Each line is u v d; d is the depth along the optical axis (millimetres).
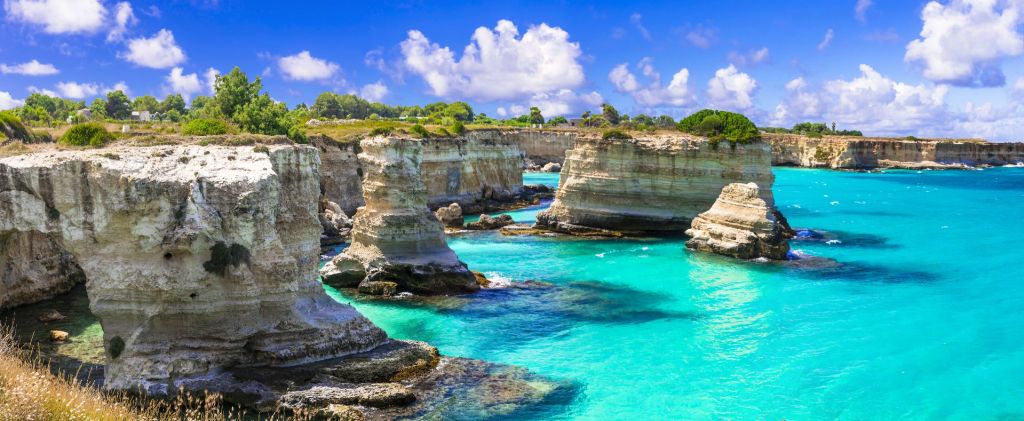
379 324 30641
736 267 43062
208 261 21484
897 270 41969
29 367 17891
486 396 22172
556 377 24391
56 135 47438
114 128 55625
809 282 38906
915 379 24531
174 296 21078
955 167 158000
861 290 36969
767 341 28625
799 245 51344
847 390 23594
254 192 21812
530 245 51750
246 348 22156
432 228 38281
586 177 58281
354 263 37250
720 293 36531
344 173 68438
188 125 50438
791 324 30969
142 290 20906
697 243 48656
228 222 21547
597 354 26969
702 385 23938
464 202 76000
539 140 134125
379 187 37844
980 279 39406
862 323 31062
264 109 66875
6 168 21094
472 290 36750
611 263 44594
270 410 19984
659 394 23078
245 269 21797
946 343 28297
